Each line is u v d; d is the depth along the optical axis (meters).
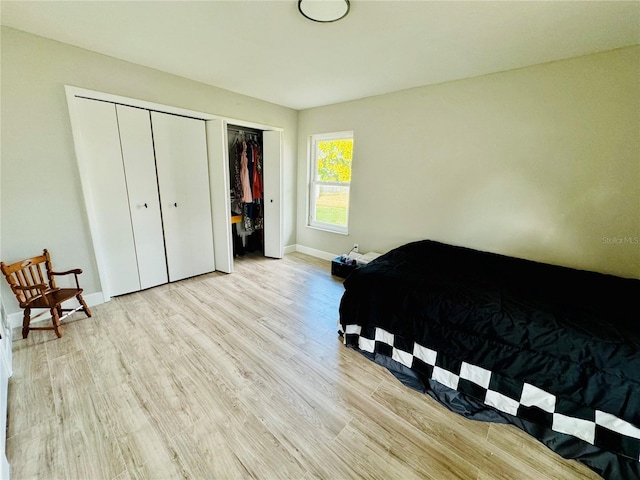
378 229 3.43
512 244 2.50
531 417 1.34
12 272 1.93
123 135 2.50
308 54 2.16
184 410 1.46
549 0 1.42
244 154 3.79
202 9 1.61
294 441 1.31
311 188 4.22
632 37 1.76
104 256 2.57
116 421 1.38
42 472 1.14
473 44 1.91
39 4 1.58
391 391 1.65
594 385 1.20
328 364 1.87
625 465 1.15
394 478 1.16
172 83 2.70
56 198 2.21
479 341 1.47
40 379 1.63
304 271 3.64
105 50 2.19
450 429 1.40
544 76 2.18
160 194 2.87
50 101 2.08
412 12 1.56
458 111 2.62
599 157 2.04
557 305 1.54
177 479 1.13
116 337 2.07
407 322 1.73
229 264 3.46
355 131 3.43
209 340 2.08
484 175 2.56
